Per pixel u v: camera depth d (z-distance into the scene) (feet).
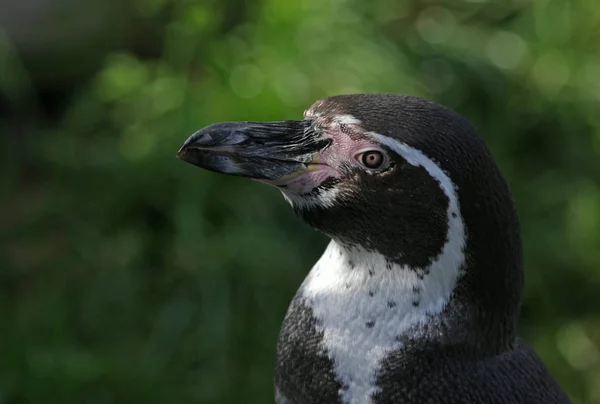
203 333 16.21
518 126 20.16
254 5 19.69
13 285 17.53
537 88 20.54
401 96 8.68
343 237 8.72
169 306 16.56
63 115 20.49
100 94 19.33
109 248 17.71
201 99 18.51
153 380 15.81
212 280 16.56
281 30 19.26
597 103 20.59
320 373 8.63
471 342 8.48
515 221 8.55
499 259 8.42
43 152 19.45
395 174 8.33
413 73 19.52
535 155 20.22
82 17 20.40
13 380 15.76
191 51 19.12
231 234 16.96
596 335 18.02
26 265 17.87
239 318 16.44
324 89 18.58
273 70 18.72
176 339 16.28
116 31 20.59
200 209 17.38
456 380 8.39
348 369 8.52
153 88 18.97
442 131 8.25
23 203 19.19
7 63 19.99
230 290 16.57
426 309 8.46
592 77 20.90
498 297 8.52
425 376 8.39
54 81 20.95
